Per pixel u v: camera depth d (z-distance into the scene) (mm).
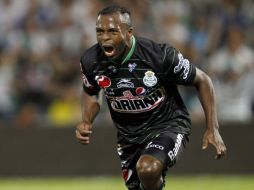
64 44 52438
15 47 53156
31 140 45281
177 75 21438
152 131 21859
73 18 53719
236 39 48062
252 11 52969
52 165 45000
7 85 50625
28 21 54344
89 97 23031
